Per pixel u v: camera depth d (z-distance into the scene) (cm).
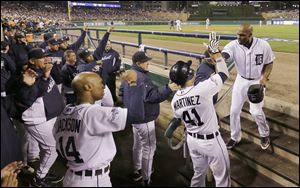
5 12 3916
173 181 348
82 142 228
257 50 342
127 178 379
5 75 417
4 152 254
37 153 436
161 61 812
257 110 344
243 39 342
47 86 344
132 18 5200
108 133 241
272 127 387
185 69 280
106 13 5238
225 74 282
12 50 561
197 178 310
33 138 386
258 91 337
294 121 372
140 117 233
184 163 385
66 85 460
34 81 322
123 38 1536
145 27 2916
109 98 462
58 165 424
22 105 323
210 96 276
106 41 512
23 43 590
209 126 282
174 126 304
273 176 321
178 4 5759
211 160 291
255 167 344
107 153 240
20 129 405
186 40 1436
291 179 298
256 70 347
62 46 628
